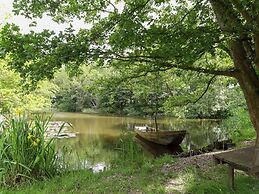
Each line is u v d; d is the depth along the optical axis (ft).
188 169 19.03
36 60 13.05
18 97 33.94
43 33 13.16
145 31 13.98
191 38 13.99
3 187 15.92
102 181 17.69
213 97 52.65
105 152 34.37
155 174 18.78
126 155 29.25
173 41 14.02
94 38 13.89
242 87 17.88
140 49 15.35
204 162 21.11
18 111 18.85
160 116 81.66
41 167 18.12
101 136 49.57
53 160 18.99
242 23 16.03
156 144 41.11
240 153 14.08
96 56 14.03
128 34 13.67
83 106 114.62
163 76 30.25
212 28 14.85
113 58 15.53
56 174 18.80
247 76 17.67
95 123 71.15
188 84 32.35
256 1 12.52
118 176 18.89
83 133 53.21
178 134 39.06
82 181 17.63
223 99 52.85
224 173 17.31
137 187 15.94
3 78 33.76
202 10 17.28
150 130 47.88
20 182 16.89
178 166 20.80
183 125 63.46
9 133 17.99
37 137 18.58
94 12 16.89
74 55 13.16
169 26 14.74
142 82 28.96
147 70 18.65
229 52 18.80
